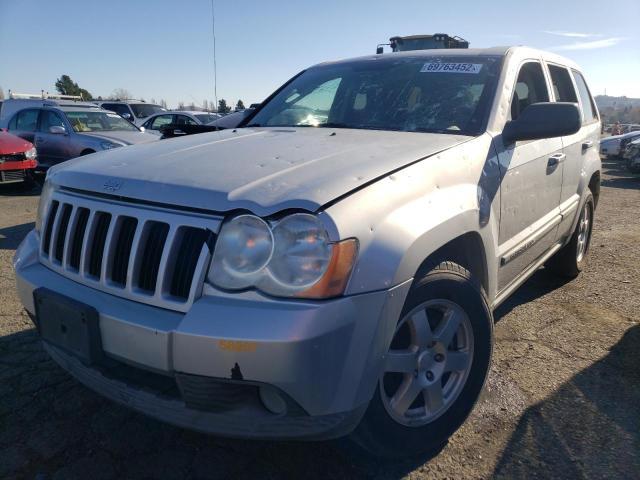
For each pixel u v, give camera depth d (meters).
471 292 2.26
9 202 8.77
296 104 3.46
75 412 2.59
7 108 13.51
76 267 2.17
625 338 3.43
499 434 2.43
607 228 7.00
